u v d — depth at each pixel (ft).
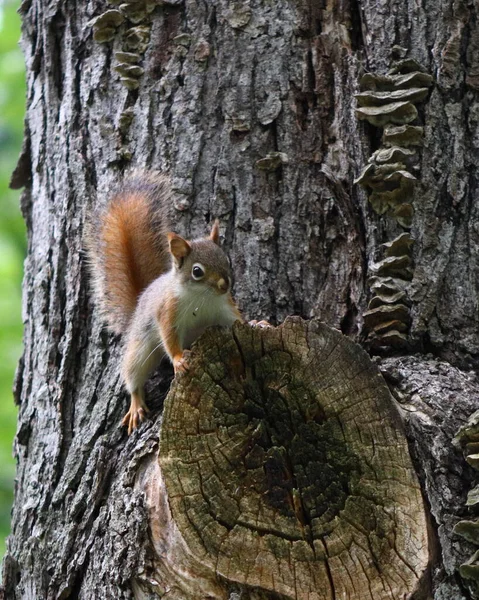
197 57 35.24
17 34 71.97
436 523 26.84
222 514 26.61
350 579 26.16
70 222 36.40
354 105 33.71
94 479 30.94
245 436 27.53
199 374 27.96
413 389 29.30
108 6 37.27
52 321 35.65
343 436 27.66
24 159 40.27
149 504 27.78
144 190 35.27
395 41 34.19
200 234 34.24
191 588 26.48
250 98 34.55
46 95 38.65
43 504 32.37
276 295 33.04
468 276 32.65
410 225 32.94
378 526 26.78
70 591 29.89
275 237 33.50
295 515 26.89
